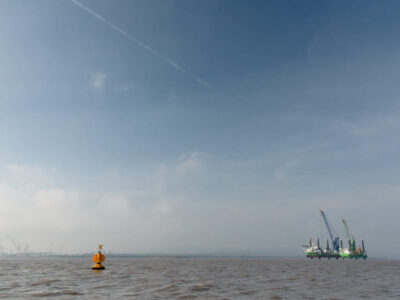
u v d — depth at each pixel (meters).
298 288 38.84
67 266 102.94
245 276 60.53
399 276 66.56
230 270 84.62
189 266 112.19
